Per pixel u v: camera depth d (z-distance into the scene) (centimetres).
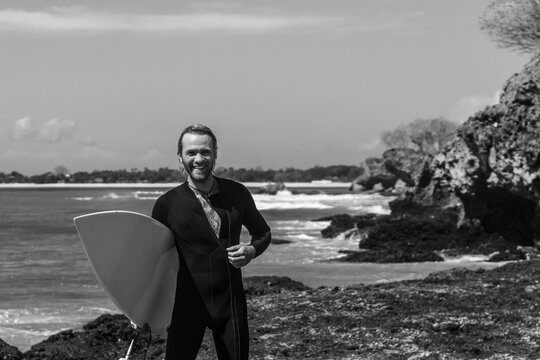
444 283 1411
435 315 1090
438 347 922
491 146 2769
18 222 5759
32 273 2383
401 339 964
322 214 6681
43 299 1777
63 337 1109
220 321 527
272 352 923
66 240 3906
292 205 8481
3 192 19312
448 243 2892
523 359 854
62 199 12338
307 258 2734
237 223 541
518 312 1097
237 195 550
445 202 4166
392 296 1241
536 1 2589
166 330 548
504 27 2658
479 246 2828
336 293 1323
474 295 1234
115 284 518
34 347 1066
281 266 2455
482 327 1012
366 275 2183
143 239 517
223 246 532
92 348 1046
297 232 4328
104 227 502
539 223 2766
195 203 532
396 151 8094
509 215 2872
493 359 860
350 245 3366
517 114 2562
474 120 2877
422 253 2609
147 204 9475
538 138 2470
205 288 527
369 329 1020
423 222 3023
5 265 2652
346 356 898
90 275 2319
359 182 12025
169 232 530
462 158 2928
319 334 1003
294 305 1203
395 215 4144
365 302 1195
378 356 890
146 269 527
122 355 1001
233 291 531
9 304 1688
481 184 2859
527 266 1544
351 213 6756
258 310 1187
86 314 1555
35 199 12519
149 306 540
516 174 2592
